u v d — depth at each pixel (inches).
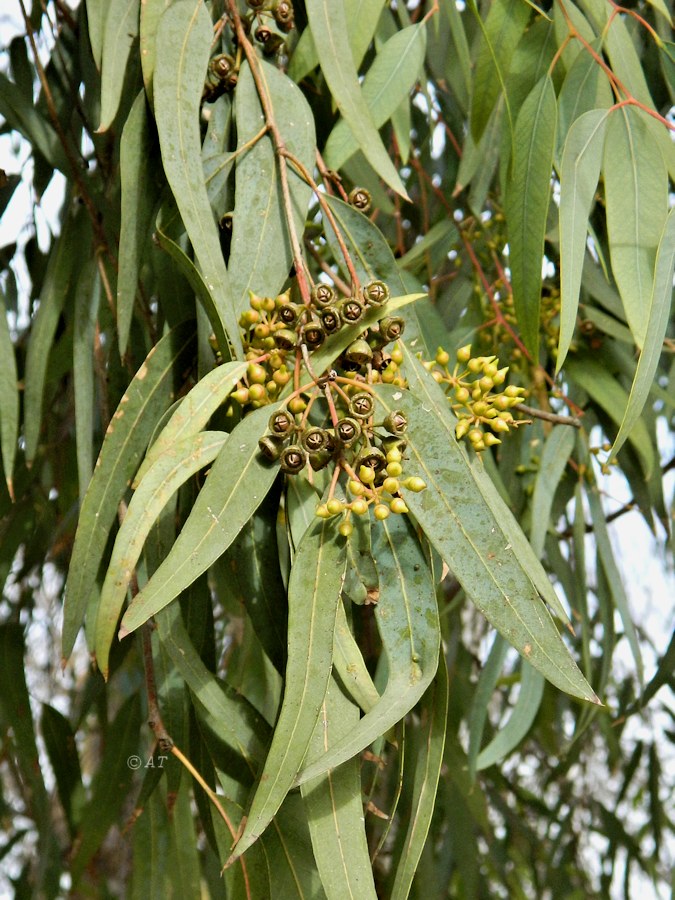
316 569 12.4
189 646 14.7
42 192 22.8
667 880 37.4
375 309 13.3
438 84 26.1
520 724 20.4
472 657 31.8
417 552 13.2
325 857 12.0
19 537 24.4
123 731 24.4
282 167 15.0
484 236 25.4
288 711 11.8
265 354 13.5
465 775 26.2
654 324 14.0
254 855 14.2
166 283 15.7
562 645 12.1
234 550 14.5
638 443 22.3
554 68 19.6
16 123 19.5
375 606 13.0
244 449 12.6
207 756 16.2
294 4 19.4
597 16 18.9
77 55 21.6
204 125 16.8
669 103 24.0
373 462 12.3
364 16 18.7
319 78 20.6
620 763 37.4
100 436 23.3
